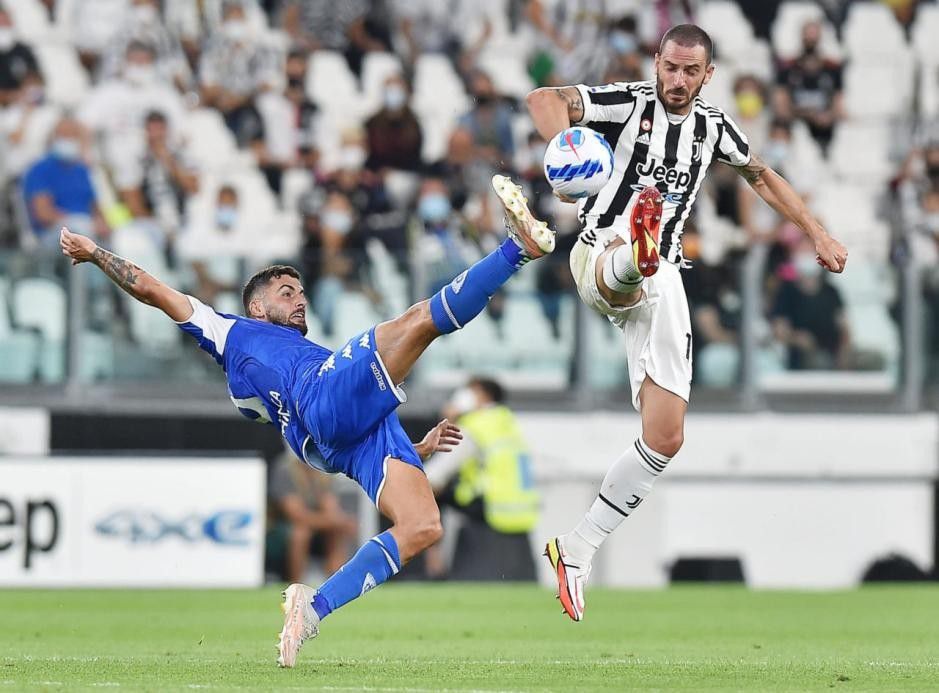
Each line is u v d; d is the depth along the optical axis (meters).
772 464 51.88
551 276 50.59
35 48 58.09
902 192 61.53
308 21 60.66
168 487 42.12
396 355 20.41
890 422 52.59
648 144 22.38
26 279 46.53
